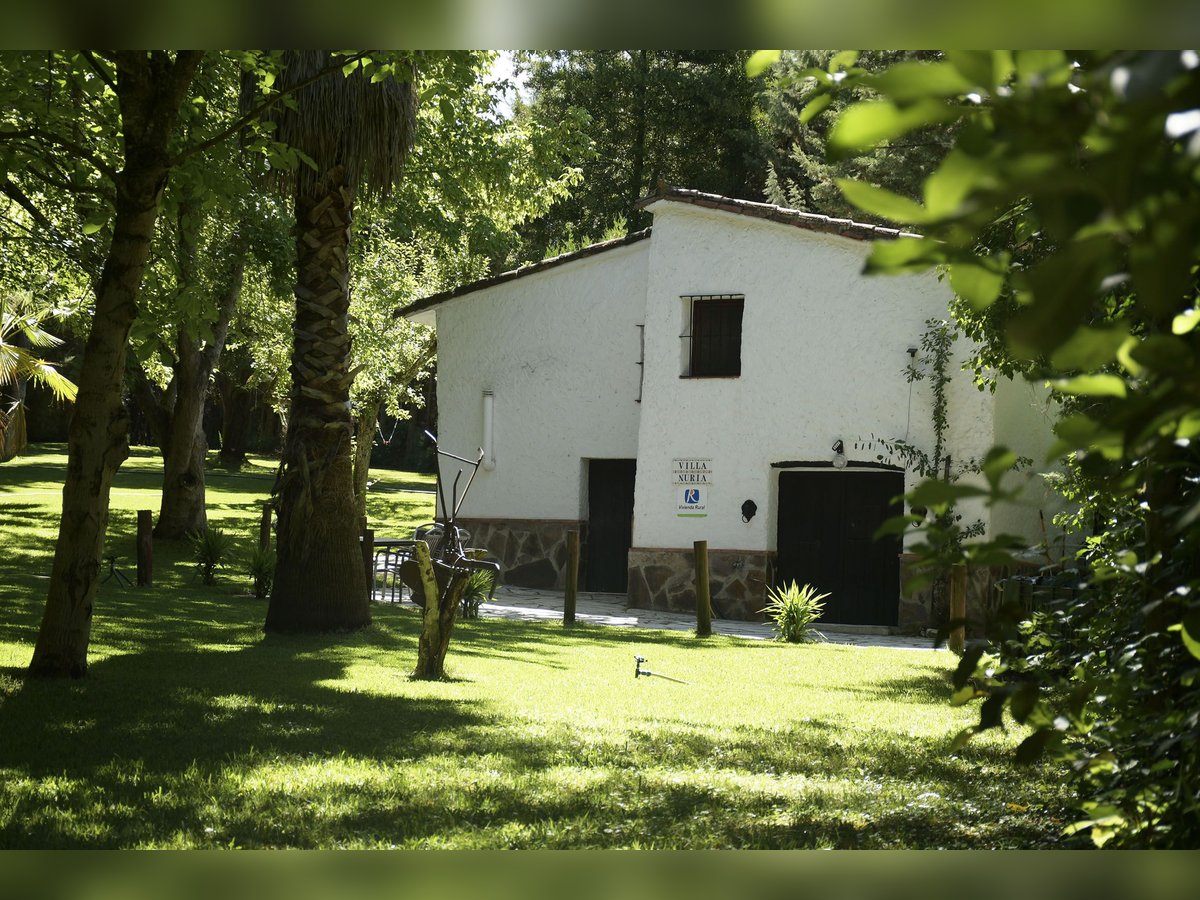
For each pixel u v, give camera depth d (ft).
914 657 43.88
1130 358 3.19
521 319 74.84
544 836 15.34
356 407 94.63
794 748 23.61
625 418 71.72
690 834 15.76
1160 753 7.04
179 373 79.77
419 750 21.95
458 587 32.32
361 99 38.83
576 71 135.74
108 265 28.81
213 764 20.01
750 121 134.10
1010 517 55.62
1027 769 21.52
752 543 63.31
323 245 41.04
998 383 56.85
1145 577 8.32
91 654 33.12
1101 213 2.49
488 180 77.10
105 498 29.35
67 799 17.19
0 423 89.10
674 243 65.87
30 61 28.07
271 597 41.27
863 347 60.80
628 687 32.48
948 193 2.60
